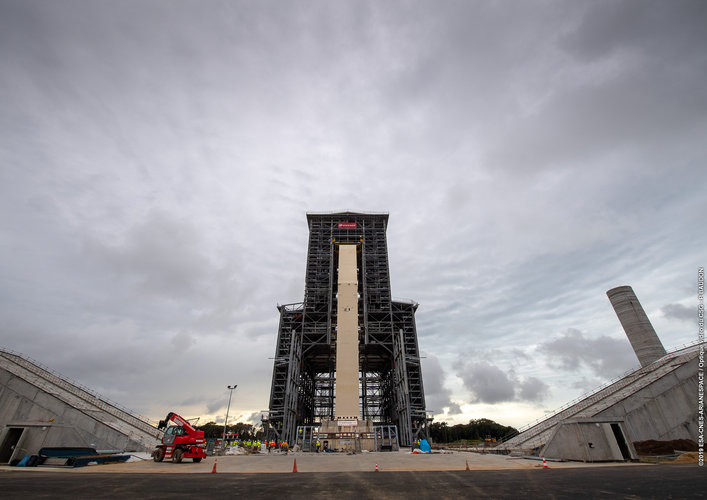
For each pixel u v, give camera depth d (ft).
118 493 48.39
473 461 101.35
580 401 175.11
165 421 110.32
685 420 120.67
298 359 246.27
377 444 192.75
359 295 278.26
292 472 78.74
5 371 142.31
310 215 305.94
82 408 160.97
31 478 64.08
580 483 53.57
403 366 234.79
